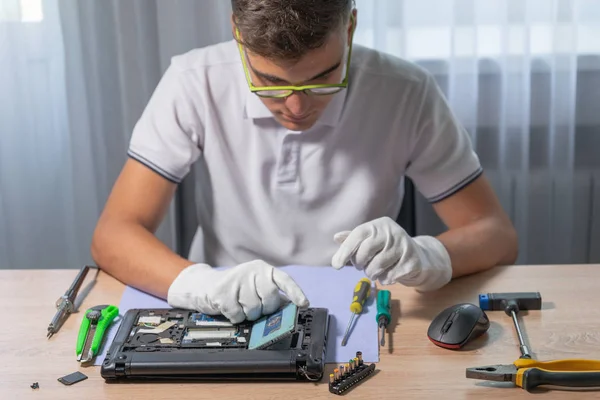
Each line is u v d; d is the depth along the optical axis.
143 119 1.56
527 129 1.95
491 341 1.11
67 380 1.03
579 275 1.32
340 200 1.56
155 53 1.90
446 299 1.24
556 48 1.89
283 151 1.53
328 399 0.97
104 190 2.02
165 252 1.33
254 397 0.98
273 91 1.22
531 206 2.03
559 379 0.98
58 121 2.01
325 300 1.23
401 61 1.57
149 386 1.02
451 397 0.97
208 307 1.15
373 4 1.87
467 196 1.54
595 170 2.02
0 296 1.28
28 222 2.06
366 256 1.19
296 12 1.12
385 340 1.12
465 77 1.92
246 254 1.62
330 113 1.49
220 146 1.55
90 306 1.25
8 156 2.00
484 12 1.90
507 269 1.36
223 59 1.54
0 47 1.92
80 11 1.87
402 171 1.60
